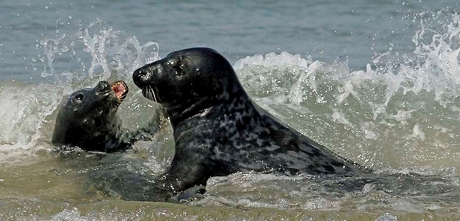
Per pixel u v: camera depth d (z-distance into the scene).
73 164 39.47
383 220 31.11
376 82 46.81
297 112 44.12
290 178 34.62
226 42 61.69
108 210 32.78
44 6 70.75
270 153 35.47
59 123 41.75
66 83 49.31
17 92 47.09
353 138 41.62
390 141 41.25
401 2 68.81
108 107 40.44
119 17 67.88
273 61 49.38
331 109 44.50
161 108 39.81
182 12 69.38
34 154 41.19
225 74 36.00
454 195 33.41
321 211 31.92
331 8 69.12
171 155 39.16
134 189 35.97
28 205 33.38
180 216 32.31
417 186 34.34
